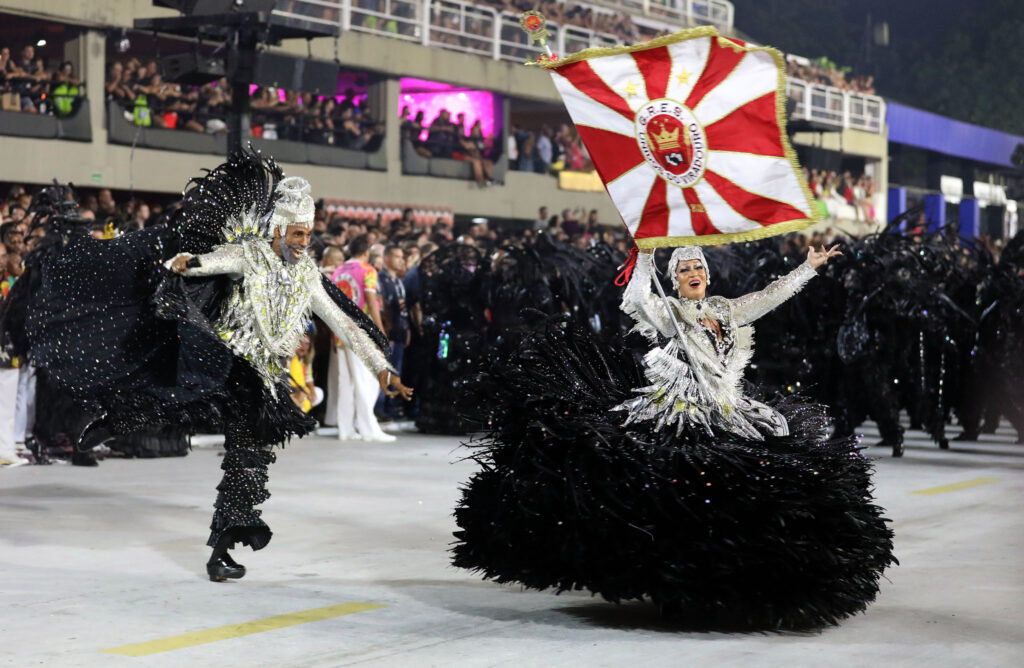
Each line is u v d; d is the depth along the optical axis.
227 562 6.16
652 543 5.18
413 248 15.46
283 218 6.18
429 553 6.93
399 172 25.48
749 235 5.63
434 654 4.90
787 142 5.52
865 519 5.49
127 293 6.55
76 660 4.73
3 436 10.41
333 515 8.19
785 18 49.69
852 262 12.07
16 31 21.86
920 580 6.40
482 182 27.19
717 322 5.70
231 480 6.18
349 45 24.20
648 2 35.12
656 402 5.51
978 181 48.16
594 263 13.59
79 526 7.66
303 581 6.20
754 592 5.20
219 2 12.71
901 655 4.97
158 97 21.03
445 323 13.55
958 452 12.62
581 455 5.29
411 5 25.67
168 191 21.27
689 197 5.66
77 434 10.41
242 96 13.12
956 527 8.02
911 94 51.91
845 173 35.12
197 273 6.05
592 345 5.88
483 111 28.36
